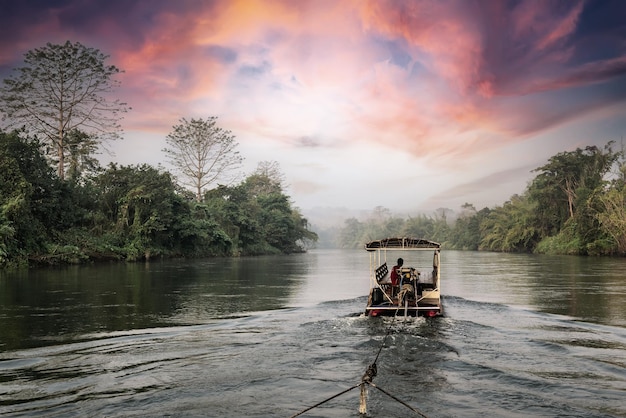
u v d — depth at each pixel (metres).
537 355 8.77
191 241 48.12
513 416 5.96
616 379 7.39
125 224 40.38
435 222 141.88
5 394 6.71
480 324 11.67
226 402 6.43
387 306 13.16
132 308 14.29
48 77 44.06
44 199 32.75
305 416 5.95
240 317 12.73
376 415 5.98
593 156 64.00
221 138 66.88
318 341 9.82
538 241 71.50
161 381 7.29
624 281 23.39
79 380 7.34
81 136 45.59
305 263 44.09
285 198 79.75
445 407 6.24
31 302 15.33
